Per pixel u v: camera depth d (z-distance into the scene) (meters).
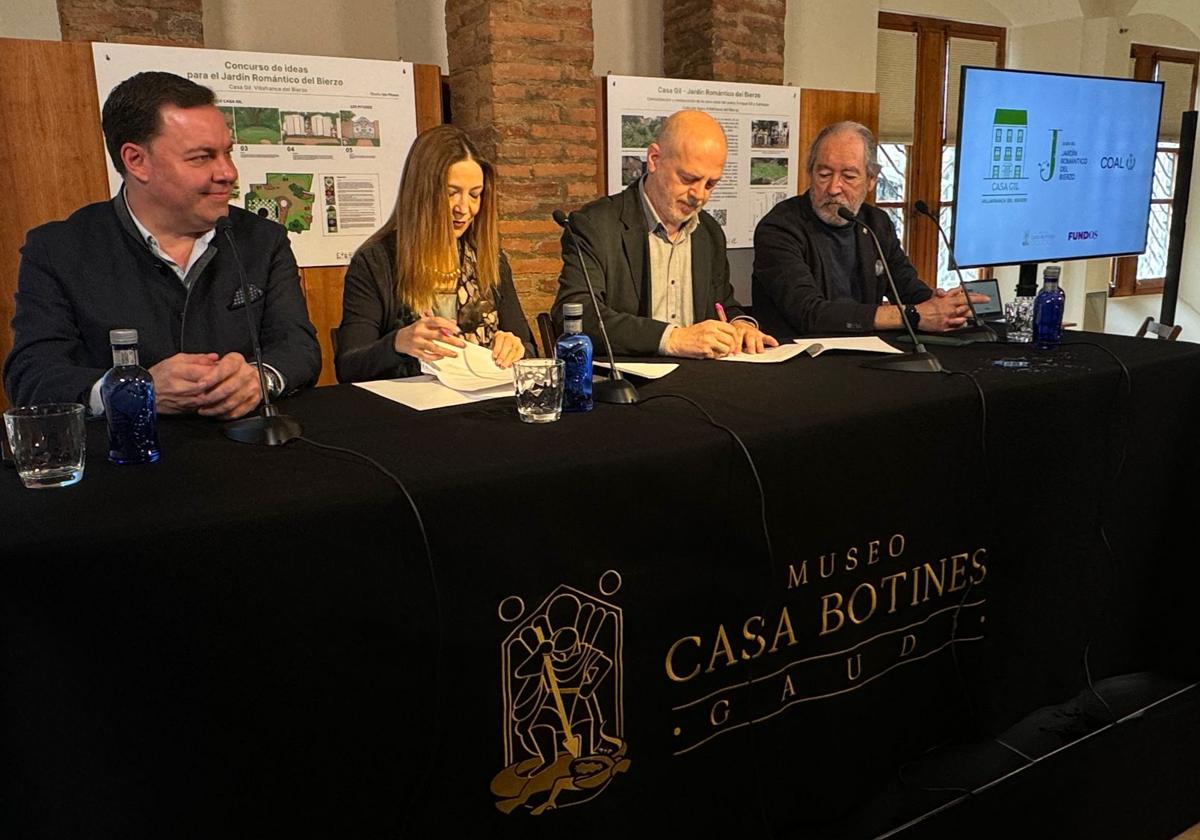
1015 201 4.16
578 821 1.19
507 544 1.07
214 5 3.71
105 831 0.90
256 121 3.10
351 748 1.01
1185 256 7.46
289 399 1.47
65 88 2.84
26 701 0.85
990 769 1.59
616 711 1.19
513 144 3.86
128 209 1.55
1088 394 1.63
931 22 5.68
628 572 1.17
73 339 1.52
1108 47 6.02
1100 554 1.73
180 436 1.24
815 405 1.38
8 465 1.10
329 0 3.95
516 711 1.11
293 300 1.70
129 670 0.88
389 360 1.72
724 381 1.57
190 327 1.59
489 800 1.12
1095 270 6.59
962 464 1.49
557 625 1.12
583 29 3.94
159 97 1.44
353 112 3.28
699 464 1.19
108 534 0.86
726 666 1.29
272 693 0.96
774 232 2.48
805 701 1.39
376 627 1.00
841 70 5.09
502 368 1.64
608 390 1.43
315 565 0.96
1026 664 1.67
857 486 1.36
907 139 5.71
